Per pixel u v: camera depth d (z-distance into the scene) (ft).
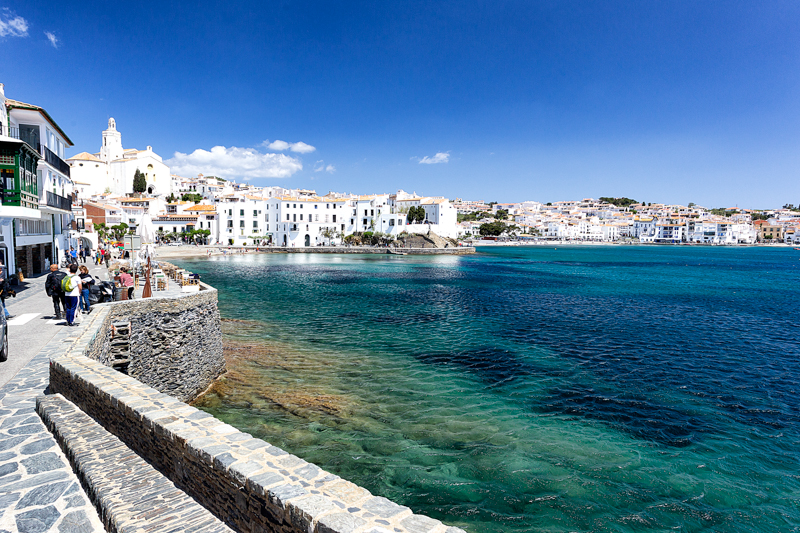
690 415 61.57
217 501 19.42
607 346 98.99
